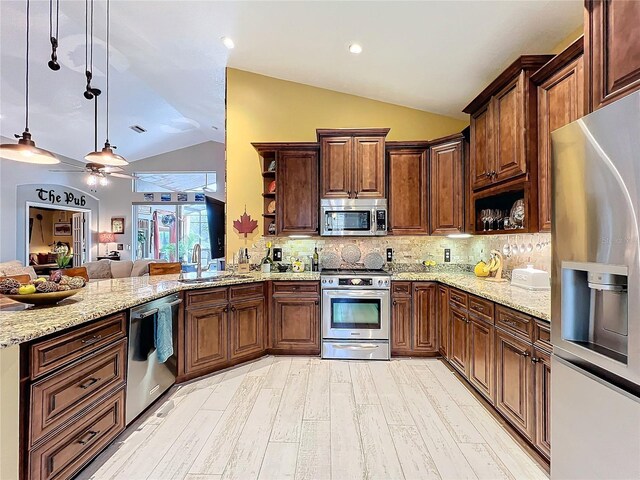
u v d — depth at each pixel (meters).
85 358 1.69
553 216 1.38
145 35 3.40
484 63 2.87
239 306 3.19
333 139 3.61
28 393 1.38
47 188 7.04
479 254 3.66
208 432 2.09
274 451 1.91
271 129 3.99
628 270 1.04
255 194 3.98
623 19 1.20
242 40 3.27
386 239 3.95
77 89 4.85
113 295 2.26
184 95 5.04
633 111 1.02
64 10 3.04
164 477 1.70
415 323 3.38
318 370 3.07
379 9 2.46
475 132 2.95
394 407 2.39
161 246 8.54
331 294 3.35
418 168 3.67
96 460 1.82
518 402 1.94
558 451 1.41
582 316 1.32
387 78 3.44
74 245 8.06
